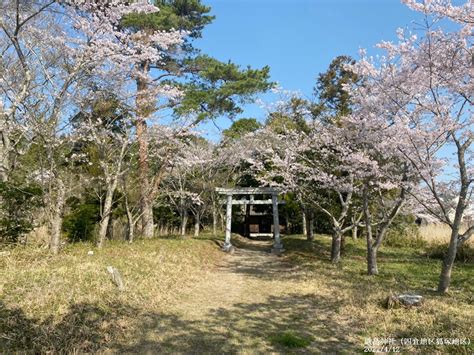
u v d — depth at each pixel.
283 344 4.85
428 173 7.27
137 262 8.61
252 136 16.25
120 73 9.63
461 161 7.06
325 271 9.59
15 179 9.87
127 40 9.25
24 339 4.29
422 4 6.37
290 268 10.66
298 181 12.90
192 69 14.70
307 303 6.71
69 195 10.45
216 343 4.86
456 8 6.24
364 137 8.81
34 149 10.38
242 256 13.91
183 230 17.02
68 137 9.47
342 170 10.84
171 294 7.08
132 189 13.14
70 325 4.75
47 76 8.28
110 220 13.67
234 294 7.52
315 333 5.22
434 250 12.80
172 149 13.71
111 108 10.94
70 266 7.09
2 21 8.05
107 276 6.77
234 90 14.20
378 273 9.30
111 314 5.38
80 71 8.96
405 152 7.76
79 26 8.39
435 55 6.79
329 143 11.00
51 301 5.23
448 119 6.80
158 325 5.39
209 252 13.18
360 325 5.41
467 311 5.67
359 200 12.16
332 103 12.65
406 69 7.30
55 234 8.38
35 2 8.33
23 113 8.69
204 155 16.73
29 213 8.91
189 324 5.53
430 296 6.70
